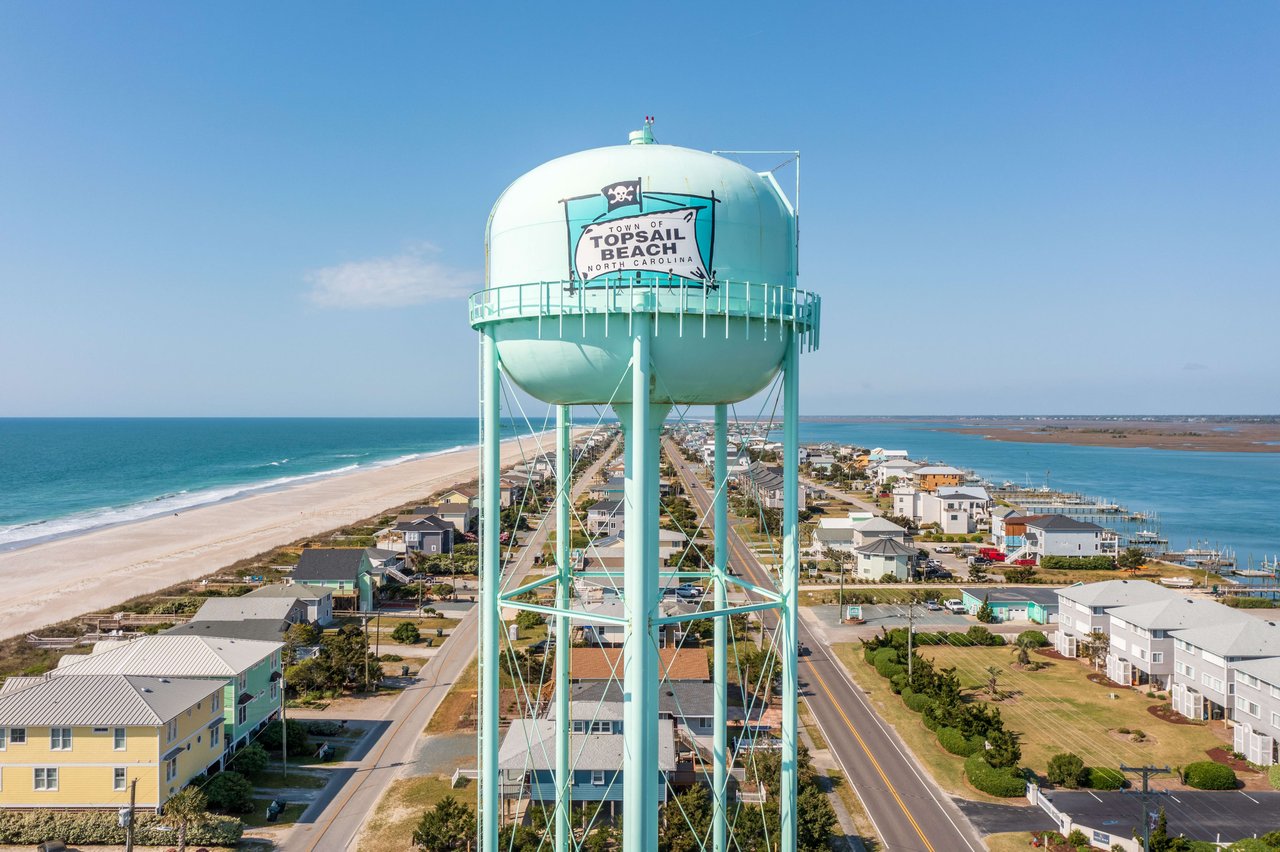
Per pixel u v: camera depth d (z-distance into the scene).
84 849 32.91
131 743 34.94
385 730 45.78
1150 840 31.72
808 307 20.20
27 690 36.53
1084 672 56.06
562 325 18.52
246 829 34.66
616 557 76.12
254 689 43.59
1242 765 41.06
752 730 44.59
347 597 72.62
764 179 21.08
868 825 35.19
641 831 18.50
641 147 19.31
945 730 43.53
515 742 37.59
